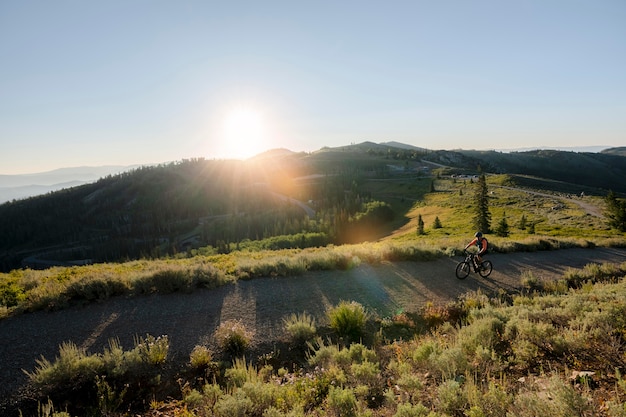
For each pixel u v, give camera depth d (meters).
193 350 7.91
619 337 6.77
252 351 8.11
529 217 57.53
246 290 12.27
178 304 10.74
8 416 5.75
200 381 6.96
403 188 155.50
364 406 5.40
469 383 5.36
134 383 6.68
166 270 12.42
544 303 10.25
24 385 6.44
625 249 24.73
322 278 13.99
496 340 7.46
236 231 132.38
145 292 11.66
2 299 10.73
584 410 4.23
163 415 5.89
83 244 197.62
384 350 8.08
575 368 6.08
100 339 8.32
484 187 56.03
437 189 136.38
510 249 21.69
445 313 10.48
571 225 46.88
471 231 54.78
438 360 6.32
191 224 189.00
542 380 5.56
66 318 9.55
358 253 17.61
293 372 7.40
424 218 85.31
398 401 5.41
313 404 5.79
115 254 158.88
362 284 13.31
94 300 10.93
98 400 6.13
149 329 8.91
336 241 93.19
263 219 139.62
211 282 12.50
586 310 8.67
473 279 14.69
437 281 14.15
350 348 7.66
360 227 101.44
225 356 7.84
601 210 58.47
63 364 6.46
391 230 90.25
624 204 41.62
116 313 9.95
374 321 10.05
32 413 5.86
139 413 5.97
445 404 4.91
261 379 6.77
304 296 11.75
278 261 15.27
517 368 6.35
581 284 14.23
